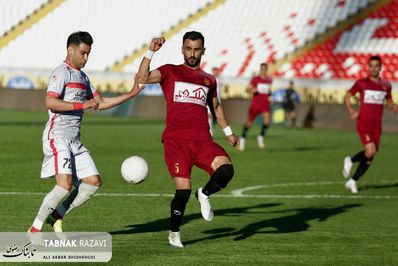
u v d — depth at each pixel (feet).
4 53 292.20
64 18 293.64
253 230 60.23
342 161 124.67
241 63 250.57
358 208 74.69
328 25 249.14
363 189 91.15
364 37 239.91
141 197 77.71
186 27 273.54
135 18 283.59
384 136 184.55
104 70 271.08
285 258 48.93
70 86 49.90
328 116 207.92
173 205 51.13
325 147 151.12
